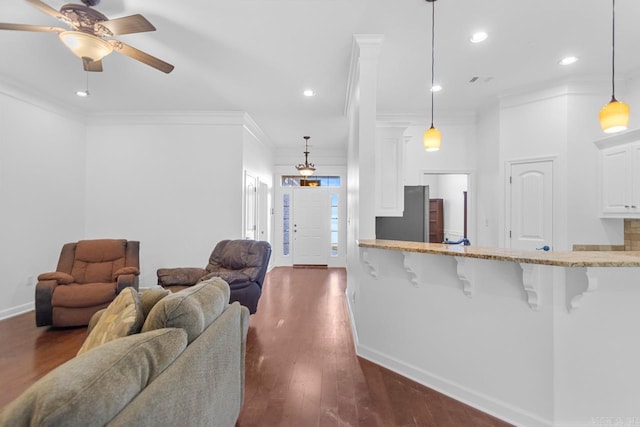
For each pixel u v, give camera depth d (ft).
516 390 6.02
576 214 11.64
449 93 13.16
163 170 15.76
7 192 12.01
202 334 4.38
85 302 10.36
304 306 13.52
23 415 2.33
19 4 7.61
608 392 5.55
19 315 12.18
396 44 9.36
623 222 11.44
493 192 13.99
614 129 6.53
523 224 12.77
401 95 13.41
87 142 15.74
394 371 7.95
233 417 5.43
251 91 12.96
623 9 7.63
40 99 13.28
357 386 7.29
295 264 24.18
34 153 13.06
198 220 15.80
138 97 13.73
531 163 12.57
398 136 10.45
